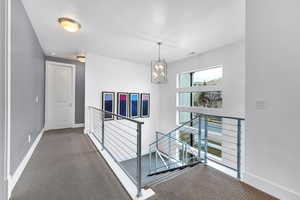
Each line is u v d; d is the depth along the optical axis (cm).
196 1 187
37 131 321
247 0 180
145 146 535
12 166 167
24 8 204
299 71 138
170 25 249
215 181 186
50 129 441
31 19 234
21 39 198
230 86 331
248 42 179
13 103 172
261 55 166
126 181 177
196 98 438
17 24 181
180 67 475
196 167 232
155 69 299
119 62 470
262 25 165
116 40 315
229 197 155
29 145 249
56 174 194
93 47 361
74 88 479
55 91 450
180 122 488
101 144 303
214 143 366
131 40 315
